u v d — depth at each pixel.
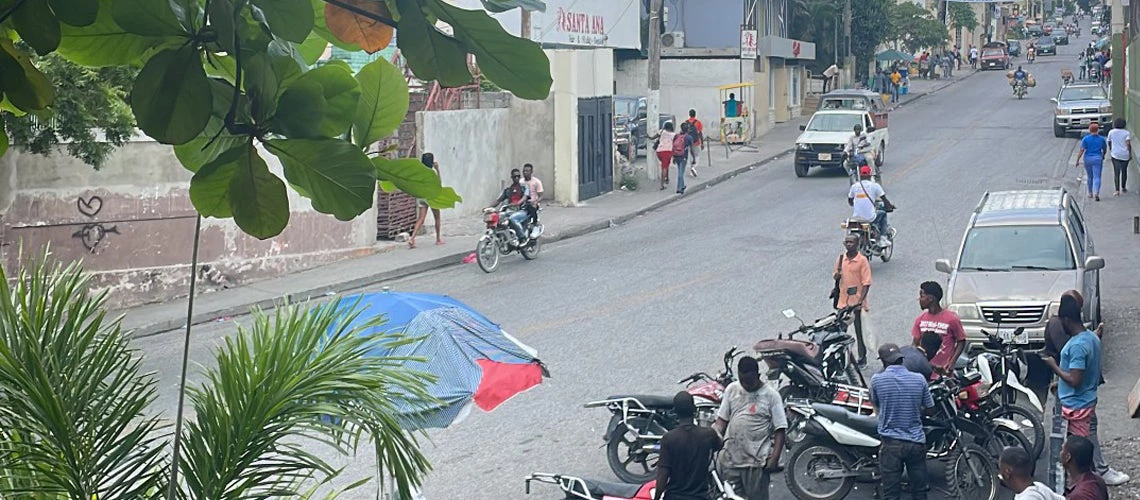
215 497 4.09
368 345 5.05
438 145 24.61
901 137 42.62
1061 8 190.88
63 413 3.94
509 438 11.73
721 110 42.62
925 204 27.17
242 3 2.08
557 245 23.34
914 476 9.70
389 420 4.27
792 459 10.12
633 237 24.20
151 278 17.94
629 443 10.48
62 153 16.83
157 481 4.18
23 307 4.04
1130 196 26.41
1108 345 14.75
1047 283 14.16
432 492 10.31
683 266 20.66
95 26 2.08
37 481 3.95
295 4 2.12
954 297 14.28
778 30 51.78
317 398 4.22
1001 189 28.97
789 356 11.66
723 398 9.63
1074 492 7.90
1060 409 12.41
